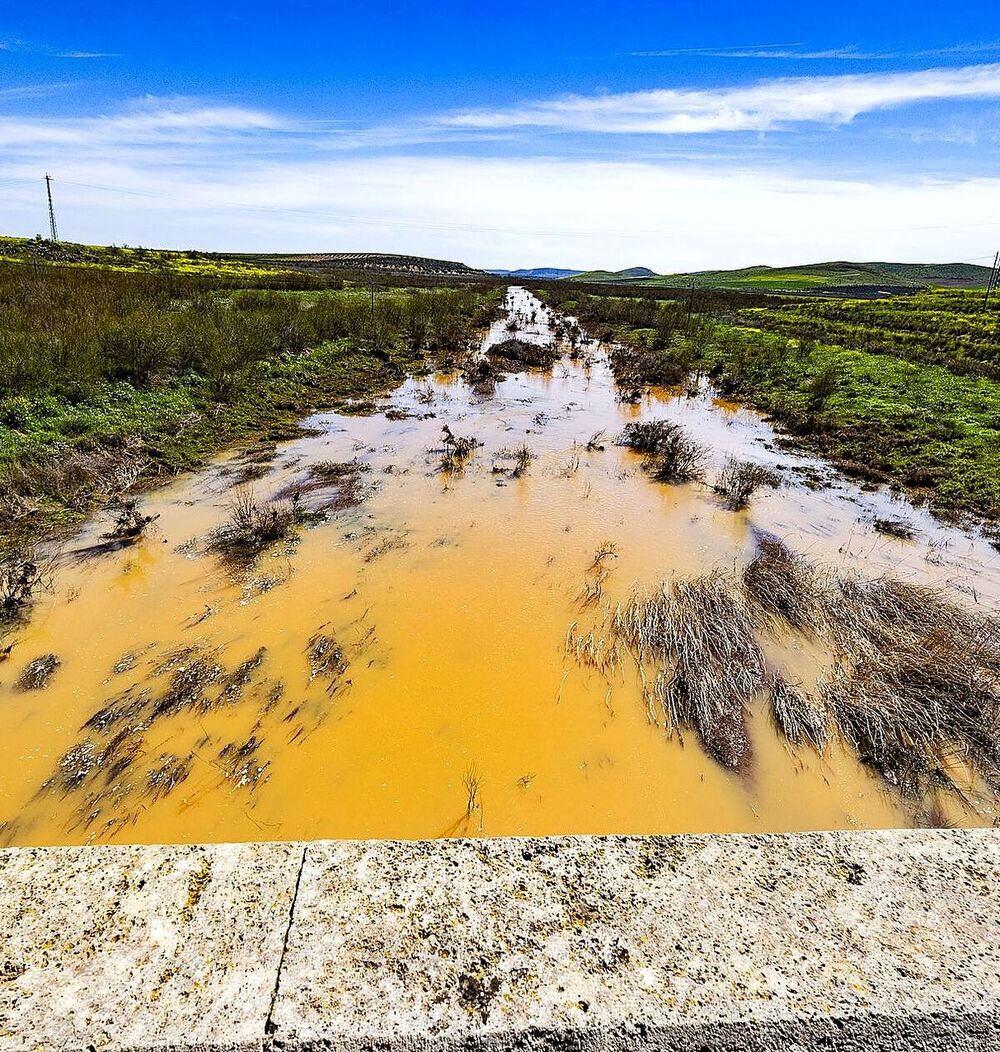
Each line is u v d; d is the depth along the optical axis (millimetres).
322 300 20891
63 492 6652
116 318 12531
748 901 1319
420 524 6672
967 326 27531
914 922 1288
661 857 1419
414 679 4312
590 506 7422
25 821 3176
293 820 3260
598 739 3885
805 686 4355
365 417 10703
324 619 4918
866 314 33406
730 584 5570
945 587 5789
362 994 1136
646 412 12242
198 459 8211
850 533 6953
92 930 1219
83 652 4414
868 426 10750
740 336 22359
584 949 1221
